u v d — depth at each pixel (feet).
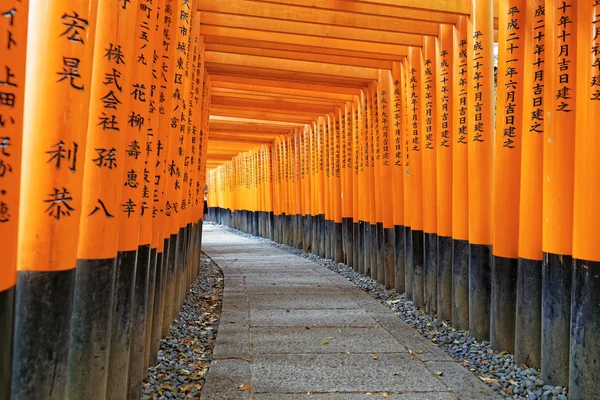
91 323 8.15
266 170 55.26
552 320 11.85
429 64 20.63
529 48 13.08
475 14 16.60
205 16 20.59
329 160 37.17
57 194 6.43
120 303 9.60
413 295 21.88
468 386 11.79
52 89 6.37
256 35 22.44
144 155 10.34
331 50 23.17
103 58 8.28
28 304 6.32
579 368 10.70
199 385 11.91
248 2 19.30
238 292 23.67
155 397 11.03
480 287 16.29
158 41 11.62
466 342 16.19
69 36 6.45
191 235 24.04
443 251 19.04
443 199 19.17
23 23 5.44
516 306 13.70
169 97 13.52
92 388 8.16
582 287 10.67
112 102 8.37
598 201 10.40
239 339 15.60
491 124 16.51
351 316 18.86
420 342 15.47
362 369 12.89
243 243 51.65
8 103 5.26
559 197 11.72
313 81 28.63
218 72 28.09
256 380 11.98
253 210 61.36
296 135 45.16
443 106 19.22
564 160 11.63
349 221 33.40
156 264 12.84
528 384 12.01
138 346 10.71
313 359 13.67
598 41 10.39
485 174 16.37
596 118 10.41
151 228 11.30
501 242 14.67
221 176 90.07
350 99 32.60
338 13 19.61
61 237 6.49
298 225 44.91
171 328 16.84
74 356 8.04
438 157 19.42
